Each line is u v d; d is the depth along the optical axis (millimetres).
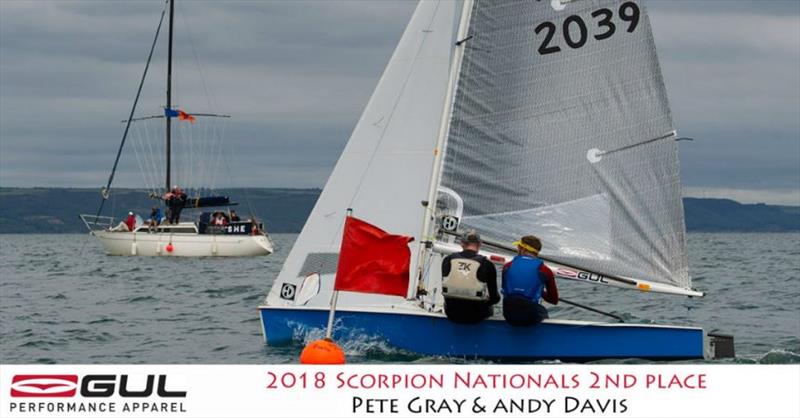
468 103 20047
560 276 19984
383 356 19484
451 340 19156
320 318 20078
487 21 20000
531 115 19969
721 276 45000
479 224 20000
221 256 71312
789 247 101312
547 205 19969
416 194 20453
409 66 20656
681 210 19828
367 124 20750
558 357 18906
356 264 18953
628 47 19906
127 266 59500
